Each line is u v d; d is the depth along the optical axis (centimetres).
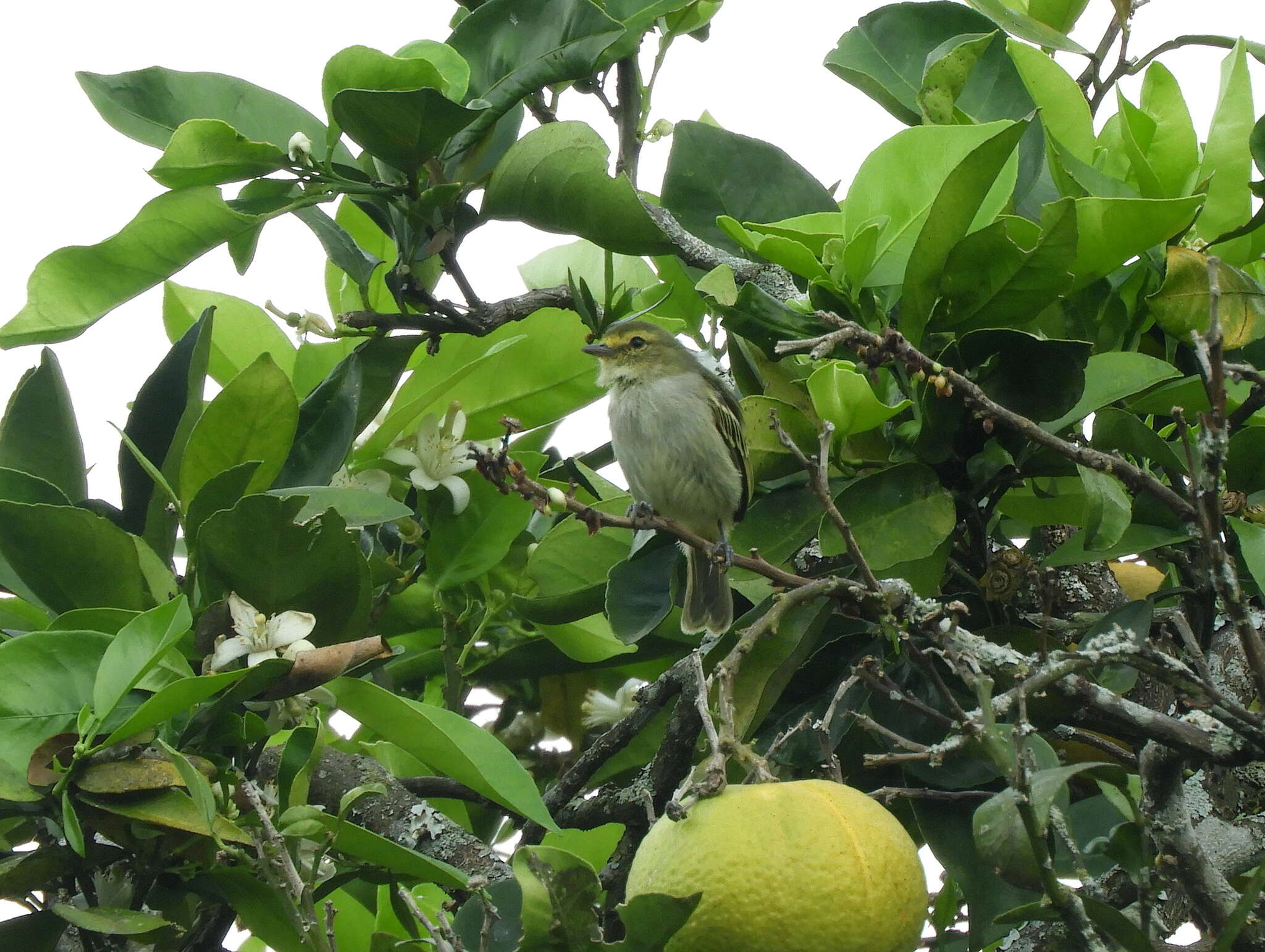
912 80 950
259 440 722
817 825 502
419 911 571
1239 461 716
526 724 962
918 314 720
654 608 800
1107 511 655
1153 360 728
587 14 770
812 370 773
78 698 625
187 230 753
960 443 724
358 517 704
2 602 714
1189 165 834
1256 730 527
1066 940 575
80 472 769
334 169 789
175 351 774
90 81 800
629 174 945
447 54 772
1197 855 564
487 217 811
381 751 883
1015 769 500
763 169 919
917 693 734
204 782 592
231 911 727
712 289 762
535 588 853
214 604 659
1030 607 838
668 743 778
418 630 884
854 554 604
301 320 799
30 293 731
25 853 653
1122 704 564
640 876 515
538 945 500
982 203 743
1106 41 903
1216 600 736
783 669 689
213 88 818
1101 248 742
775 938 484
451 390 892
